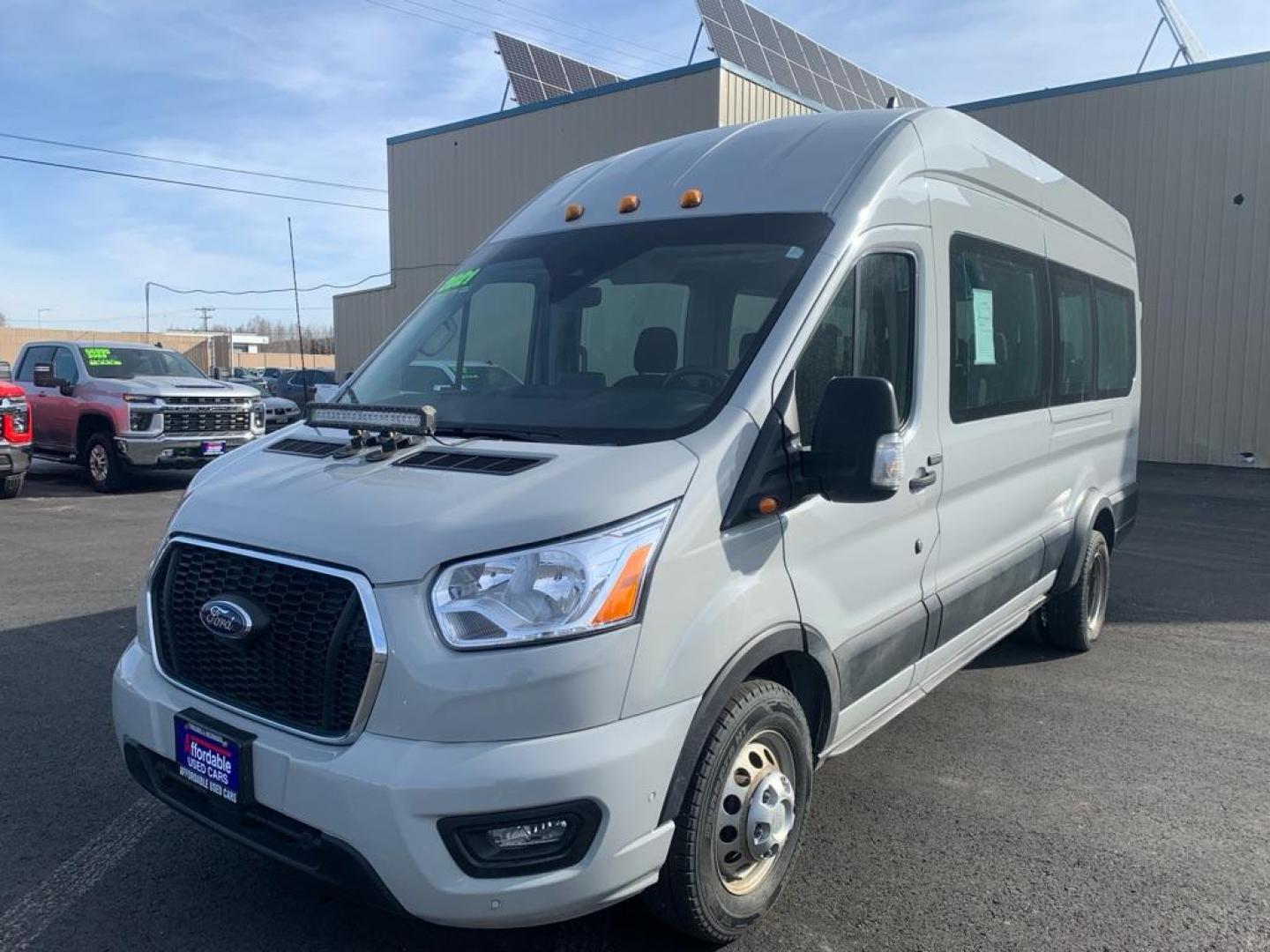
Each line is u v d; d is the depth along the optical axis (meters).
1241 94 17.23
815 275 3.49
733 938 3.24
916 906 3.49
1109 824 4.12
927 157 4.22
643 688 2.75
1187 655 6.54
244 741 2.85
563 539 2.70
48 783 4.33
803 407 3.36
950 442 4.28
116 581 8.02
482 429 3.43
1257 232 17.28
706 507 2.95
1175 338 18.25
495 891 2.61
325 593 2.80
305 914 3.40
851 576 3.61
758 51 20.00
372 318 25.78
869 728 3.95
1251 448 17.62
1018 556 5.14
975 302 4.60
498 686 2.60
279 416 20.86
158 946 3.20
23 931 3.27
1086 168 18.94
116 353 14.58
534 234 4.36
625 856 2.73
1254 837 4.02
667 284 3.71
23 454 12.70
